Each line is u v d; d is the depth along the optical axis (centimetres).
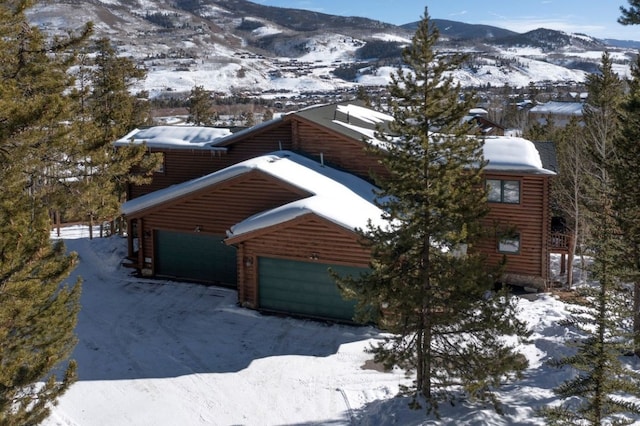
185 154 2777
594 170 2655
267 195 2139
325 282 1931
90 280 2364
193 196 2252
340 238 1877
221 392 1446
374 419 1225
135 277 2398
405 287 1127
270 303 2011
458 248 1127
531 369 1443
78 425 1292
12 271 840
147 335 1805
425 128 1140
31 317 928
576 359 932
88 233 3700
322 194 2025
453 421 1128
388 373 1526
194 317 1961
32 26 1639
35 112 1198
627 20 1416
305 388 1459
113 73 3538
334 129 2442
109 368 1573
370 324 1864
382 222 1919
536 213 2202
